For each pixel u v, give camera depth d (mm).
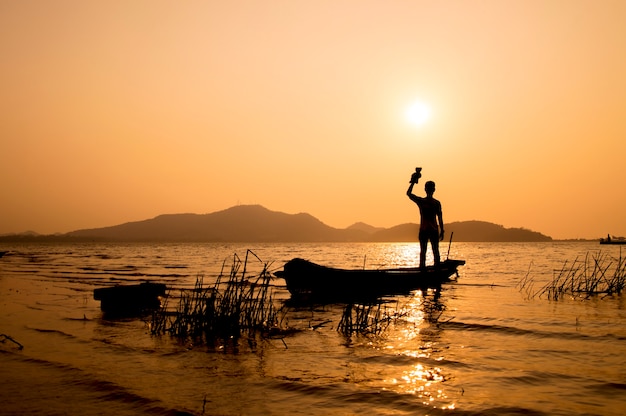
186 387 6859
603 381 6914
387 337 10000
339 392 6559
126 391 6695
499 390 6586
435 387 6727
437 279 19516
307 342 9648
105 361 8320
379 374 7371
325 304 15297
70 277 26859
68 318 12820
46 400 6426
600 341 9445
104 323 12062
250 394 6551
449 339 9719
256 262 44500
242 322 11203
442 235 19484
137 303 14328
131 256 66625
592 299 15883
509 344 9242
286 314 13305
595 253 64562
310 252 90750
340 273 15656
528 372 7375
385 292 16906
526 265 36812
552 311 13195
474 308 13820
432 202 19000
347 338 9977
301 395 6484
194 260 51000
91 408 6133
